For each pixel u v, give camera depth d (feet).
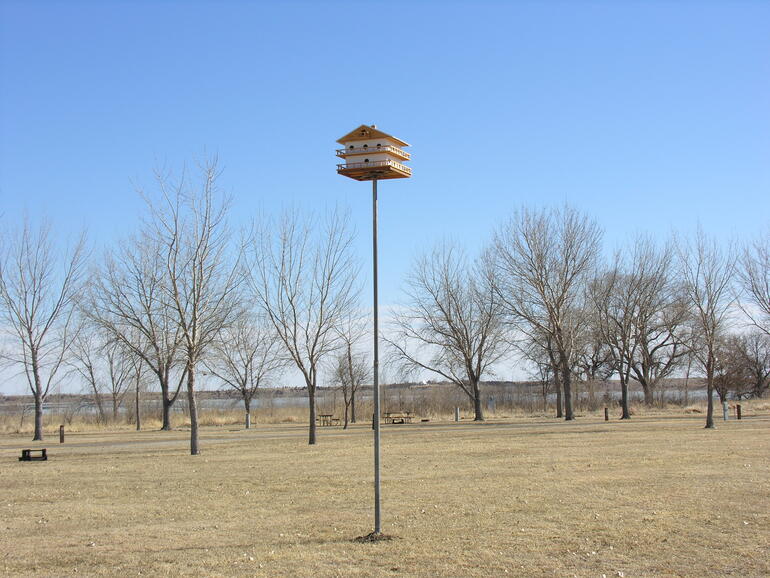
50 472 71.00
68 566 34.01
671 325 185.98
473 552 34.55
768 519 40.06
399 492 52.37
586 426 124.47
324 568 32.37
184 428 156.35
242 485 58.70
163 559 34.91
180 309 88.79
